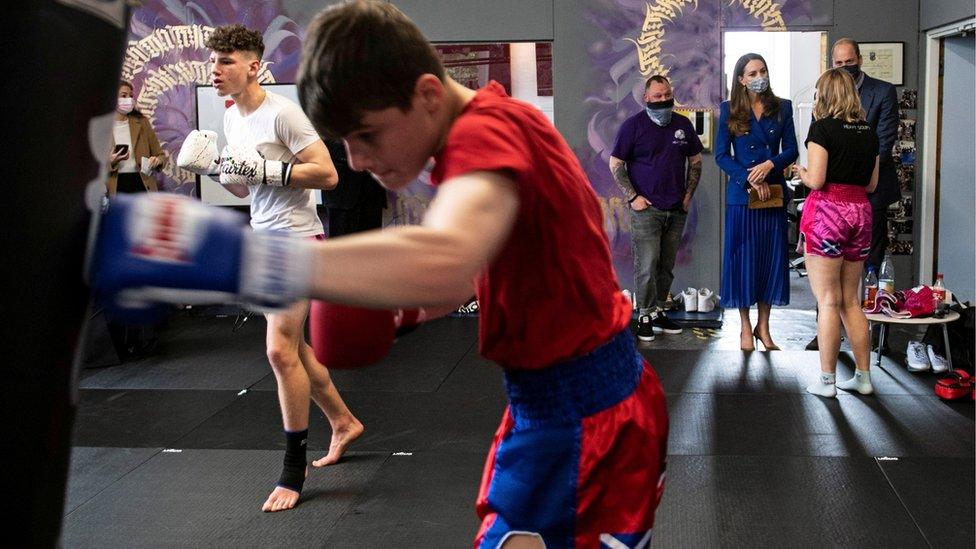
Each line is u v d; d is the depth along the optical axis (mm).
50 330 687
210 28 7691
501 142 1049
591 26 7488
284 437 4262
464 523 3180
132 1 753
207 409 4770
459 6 7562
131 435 4328
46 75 652
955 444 3920
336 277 824
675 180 6266
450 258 894
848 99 4391
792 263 9398
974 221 7309
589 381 1352
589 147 7598
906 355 5496
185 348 6277
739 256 5777
